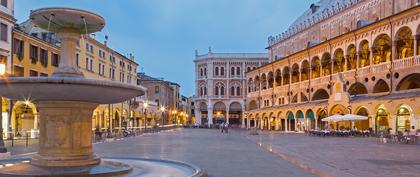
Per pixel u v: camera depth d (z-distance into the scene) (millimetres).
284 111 66000
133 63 81062
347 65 51812
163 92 109812
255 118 80812
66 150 10328
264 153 23516
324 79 55812
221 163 17859
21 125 43156
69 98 10070
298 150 26016
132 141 37719
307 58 61125
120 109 68438
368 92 46406
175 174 10875
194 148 27984
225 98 107875
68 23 10531
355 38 49344
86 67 56969
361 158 20547
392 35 42969
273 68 73688
